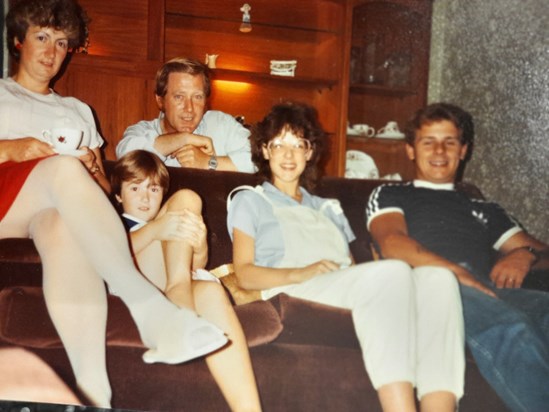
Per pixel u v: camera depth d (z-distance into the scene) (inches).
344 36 124.3
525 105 111.3
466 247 75.5
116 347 56.0
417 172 82.6
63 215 57.5
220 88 123.0
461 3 119.7
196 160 80.7
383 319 57.4
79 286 55.9
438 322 59.1
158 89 86.7
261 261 68.7
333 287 60.7
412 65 126.5
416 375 57.6
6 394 54.8
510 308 63.4
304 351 58.5
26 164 61.2
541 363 60.4
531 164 109.1
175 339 53.4
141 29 120.5
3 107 72.8
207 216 71.2
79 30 78.6
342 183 79.3
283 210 70.4
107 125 112.9
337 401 58.6
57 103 76.5
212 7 124.2
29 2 73.6
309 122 74.2
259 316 58.1
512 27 113.3
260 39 126.8
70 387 55.5
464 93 119.6
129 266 56.9
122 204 69.2
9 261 57.8
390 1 124.0
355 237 76.1
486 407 61.4
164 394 56.1
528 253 74.1
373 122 128.0
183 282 60.2
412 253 71.6
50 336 55.4
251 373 56.2
